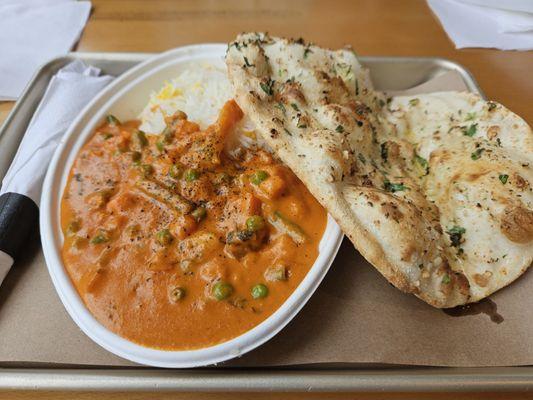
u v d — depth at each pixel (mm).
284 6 366
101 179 228
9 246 208
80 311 178
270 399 171
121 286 186
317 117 210
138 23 355
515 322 178
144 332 172
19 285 207
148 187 217
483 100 233
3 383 172
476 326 179
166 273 188
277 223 200
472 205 190
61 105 267
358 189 185
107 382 169
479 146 209
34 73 302
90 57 312
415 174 215
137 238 201
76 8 367
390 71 296
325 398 171
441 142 222
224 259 190
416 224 176
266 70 229
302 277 184
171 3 373
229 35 338
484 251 184
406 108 244
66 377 171
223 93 257
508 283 182
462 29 327
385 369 172
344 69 240
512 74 292
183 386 166
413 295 192
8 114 290
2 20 353
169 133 242
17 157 249
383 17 349
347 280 199
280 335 182
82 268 193
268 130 194
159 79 281
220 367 173
